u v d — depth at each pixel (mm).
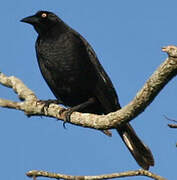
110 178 8891
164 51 7324
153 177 8781
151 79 7844
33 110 10586
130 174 8875
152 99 8125
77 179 8859
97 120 9367
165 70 7504
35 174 8859
